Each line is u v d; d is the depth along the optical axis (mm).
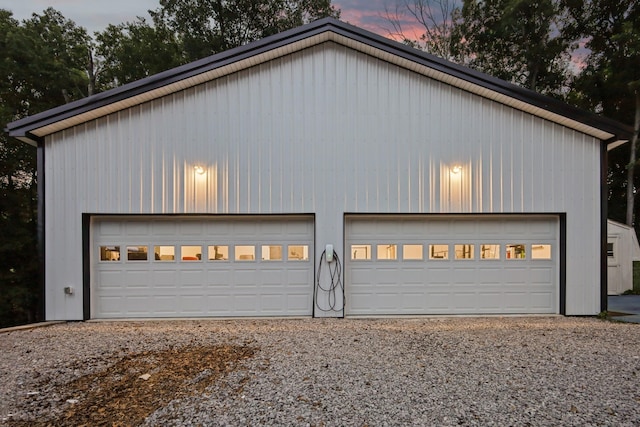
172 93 7203
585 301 7316
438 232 7445
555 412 3258
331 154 7285
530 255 7449
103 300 7188
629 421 3105
